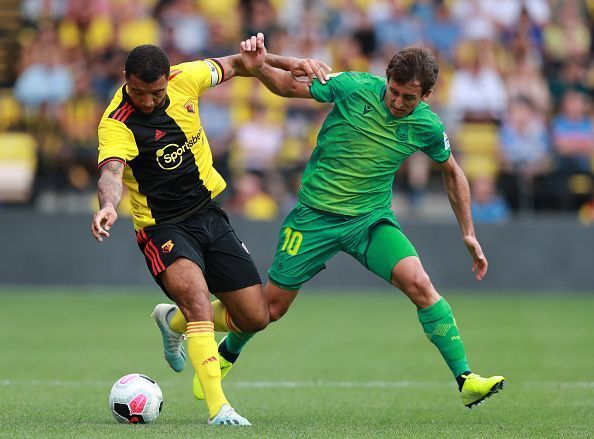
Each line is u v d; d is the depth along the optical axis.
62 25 68.56
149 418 21.61
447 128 64.19
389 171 23.81
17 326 45.81
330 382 30.92
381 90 23.42
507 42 67.31
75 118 64.50
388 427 21.56
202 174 23.31
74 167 63.81
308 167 24.48
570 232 60.00
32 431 19.98
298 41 65.94
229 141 62.53
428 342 41.75
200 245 23.14
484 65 65.31
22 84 65.94
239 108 64.69
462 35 67.12
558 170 63.41
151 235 22.75
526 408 25.45
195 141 23.03
